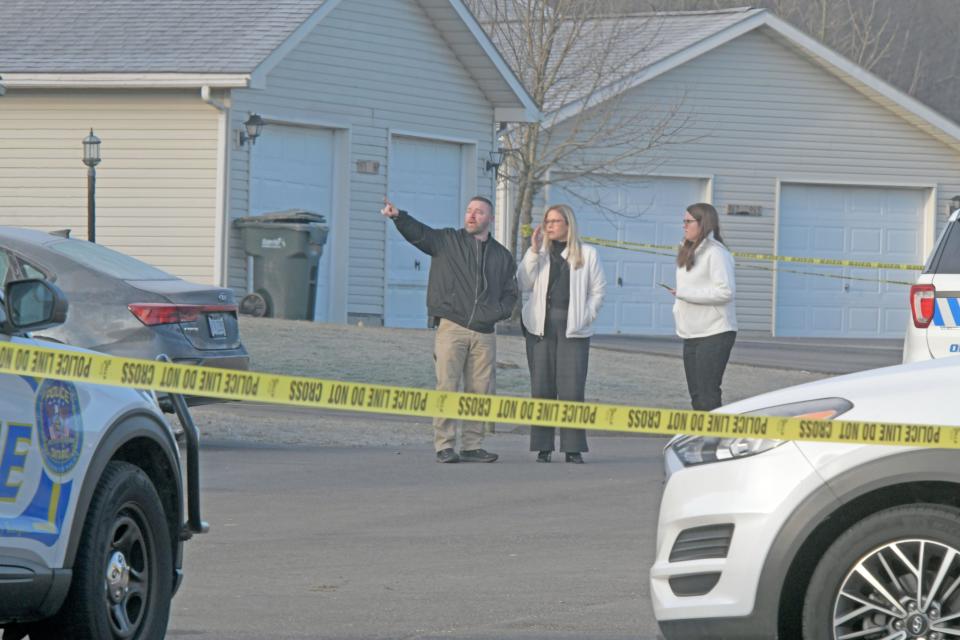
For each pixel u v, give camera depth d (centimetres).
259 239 7425
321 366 5919
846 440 1719
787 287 10294
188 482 2114
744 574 1733
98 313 3909
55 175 7688
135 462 2059
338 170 8169
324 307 8169
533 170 9431
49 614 1817
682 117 10006
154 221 7581
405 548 2917
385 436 4769
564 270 4175
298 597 2473
